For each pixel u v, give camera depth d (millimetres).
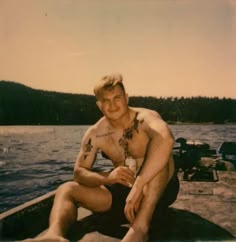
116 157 1562
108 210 1466
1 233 1387
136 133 1508
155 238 1284
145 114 1521
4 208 2068
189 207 1550
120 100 1526
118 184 1479
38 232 1442
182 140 2268
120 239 1270
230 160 2225
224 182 1919
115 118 1526
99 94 1546
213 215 1459
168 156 1374
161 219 1410
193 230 1304
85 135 1580
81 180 1448
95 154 1567
